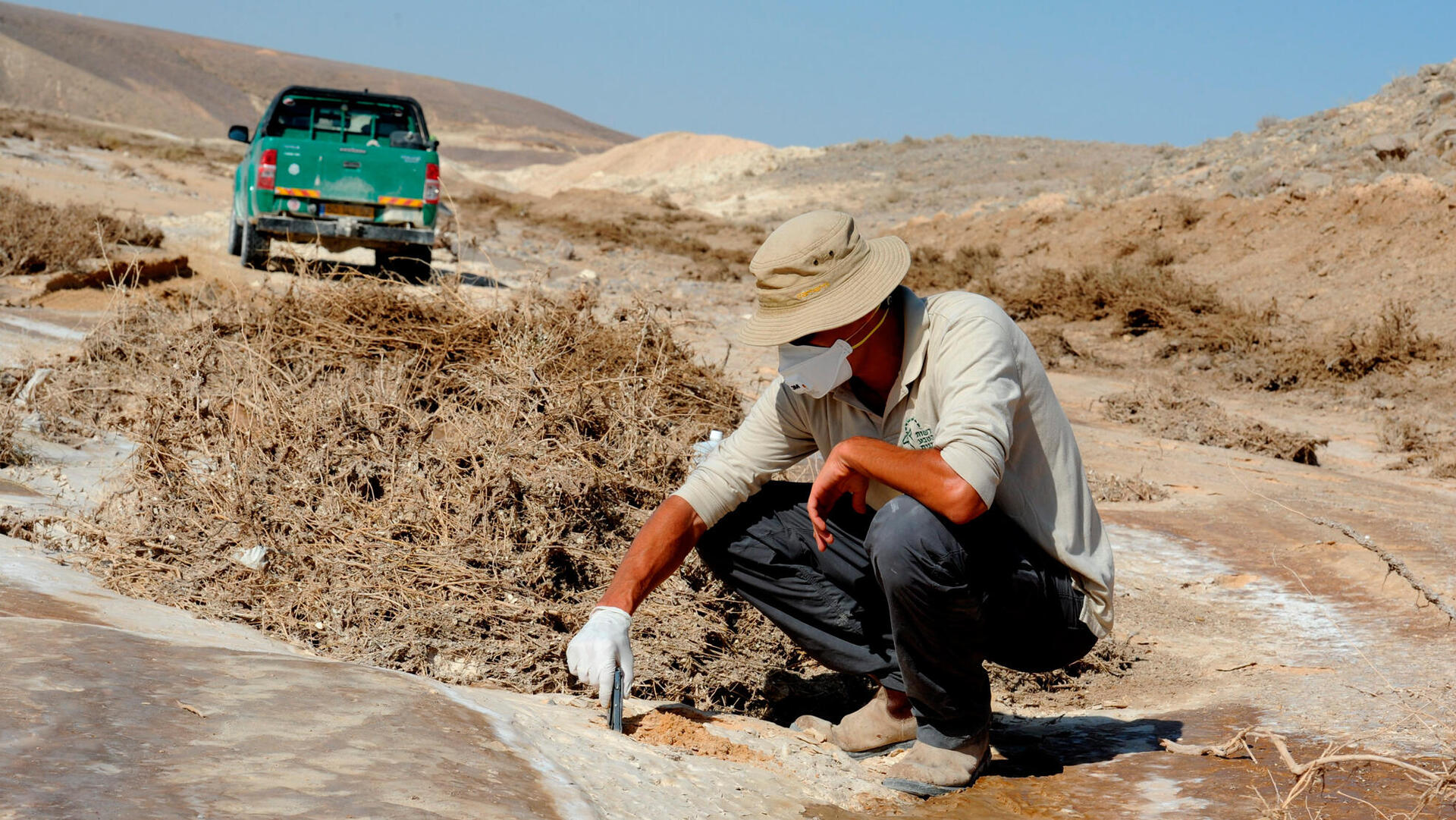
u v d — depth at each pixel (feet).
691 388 16.94
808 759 8.38
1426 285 48.93
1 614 8.32
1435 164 64.95
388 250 40.81
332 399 12.95
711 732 8.39
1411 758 8.46
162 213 64.13
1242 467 26.35
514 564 10.99
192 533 11.62
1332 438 33.01
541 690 9.66
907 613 7.83
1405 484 26.43
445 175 143.33
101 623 8.82
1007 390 7.72
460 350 15.76
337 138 41.81
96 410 17.87
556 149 452.35
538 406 13.99
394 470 11.97
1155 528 19.71
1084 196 82.38
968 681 8.28
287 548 11.12
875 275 7.82
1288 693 10.94
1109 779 8.57
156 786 5.45
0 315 28.14
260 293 17.48
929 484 7.48
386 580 10.62
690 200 157.38
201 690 6.87
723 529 8.91
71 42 386.93
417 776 5.99
